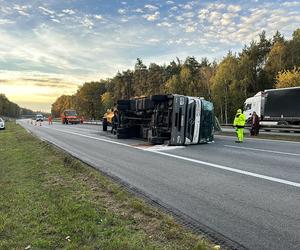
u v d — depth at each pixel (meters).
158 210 5.92
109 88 117.31
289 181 8.15
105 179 8.48
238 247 4.44
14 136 26.48
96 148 15.80
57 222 5.32
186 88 77.75
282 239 4.67
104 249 4.28
